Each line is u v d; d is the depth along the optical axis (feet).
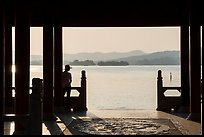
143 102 60.23
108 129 34.04
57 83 47.03
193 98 39.91
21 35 31.32
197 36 39.22
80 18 46.65
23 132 23.49
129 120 40.06
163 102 49.83
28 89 31.32
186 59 48.78
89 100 63.77
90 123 37.93
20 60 31.22
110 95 71.97
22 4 31.35
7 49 49.11
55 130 33.60
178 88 49.78
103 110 49.70
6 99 48.78
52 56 39.96
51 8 39.40
